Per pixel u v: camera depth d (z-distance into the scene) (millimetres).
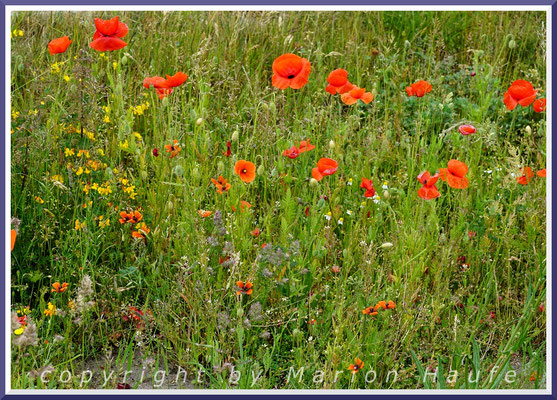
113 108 3400
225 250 2631
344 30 4957
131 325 2771
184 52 4277
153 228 3014
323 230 2930
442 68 4621
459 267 3037
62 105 3396
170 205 2920
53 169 3104
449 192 3418
